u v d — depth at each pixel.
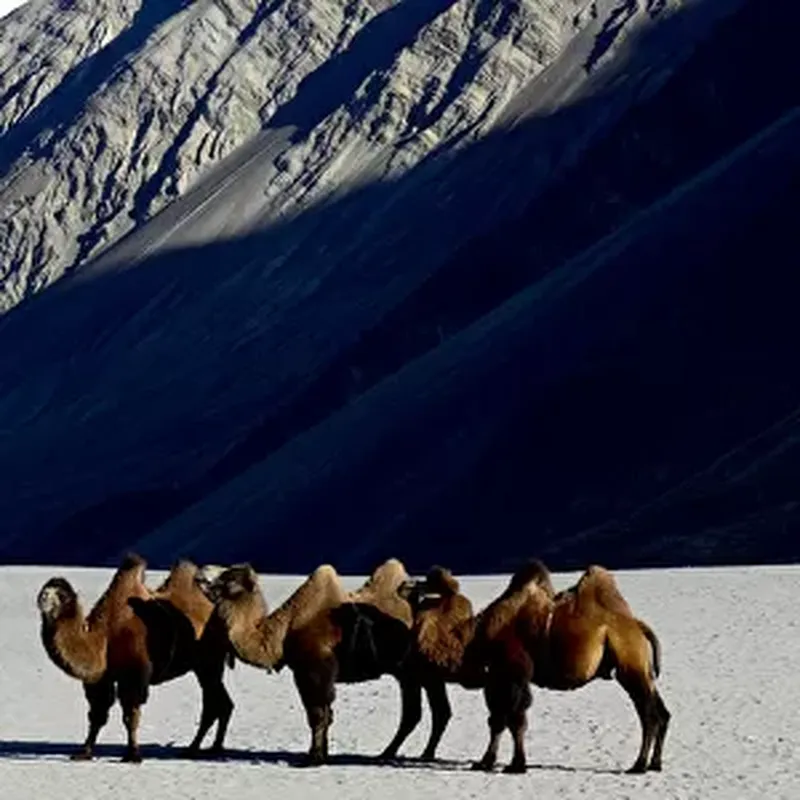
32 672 48.56
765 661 44.31
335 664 31.73
